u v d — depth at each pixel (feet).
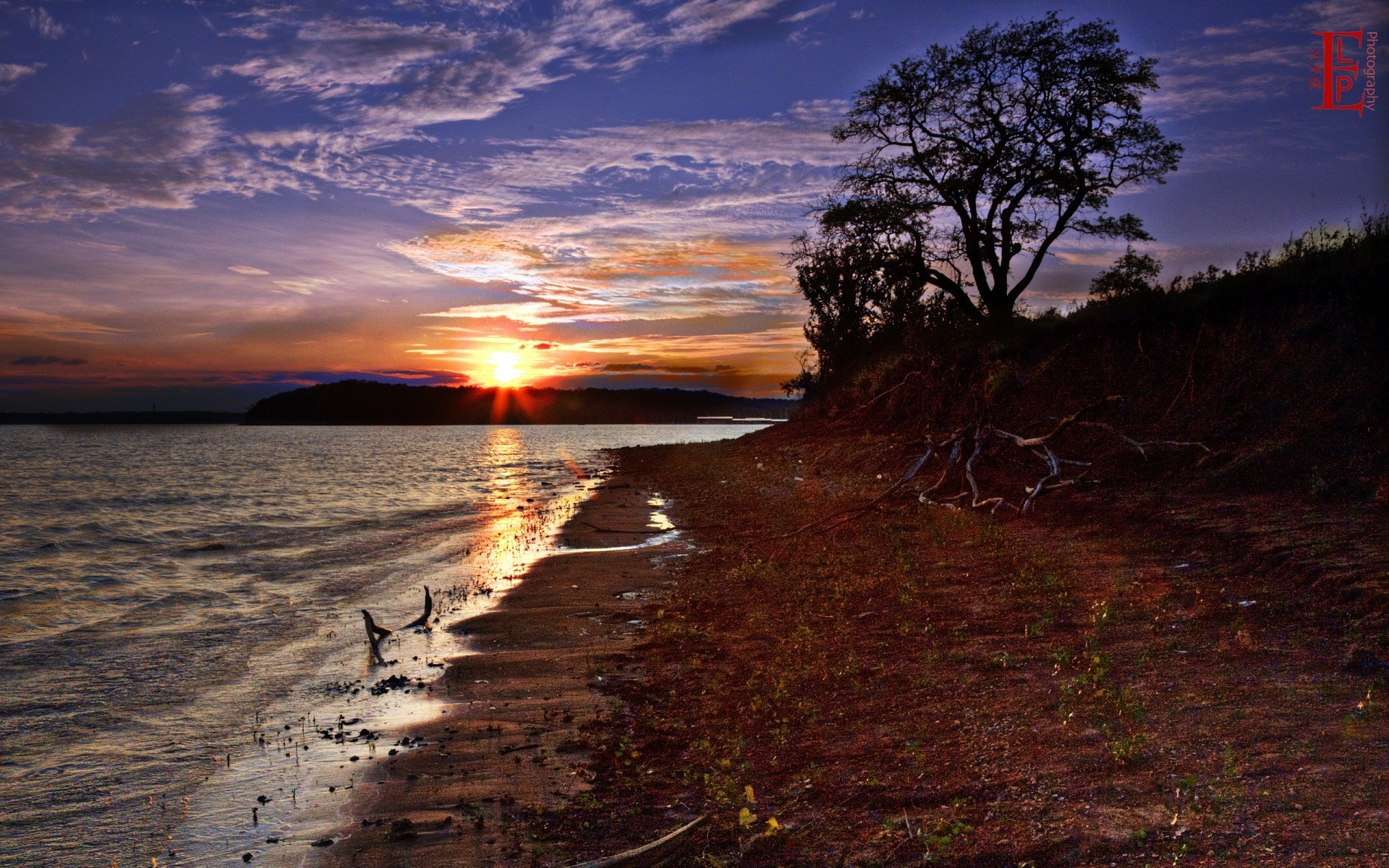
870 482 68.33
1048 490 49.70
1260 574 29.14
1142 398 57.36
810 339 126.41
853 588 36.32
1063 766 17.47
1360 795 14.65
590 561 50.78
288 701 27.07
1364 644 21.63
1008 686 22.65
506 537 64.75
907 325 109.29
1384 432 41.63
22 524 84.64
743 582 41.14
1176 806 15.17
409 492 116.98
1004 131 97.04
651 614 36.42
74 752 23.00
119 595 46.50
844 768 18.97
